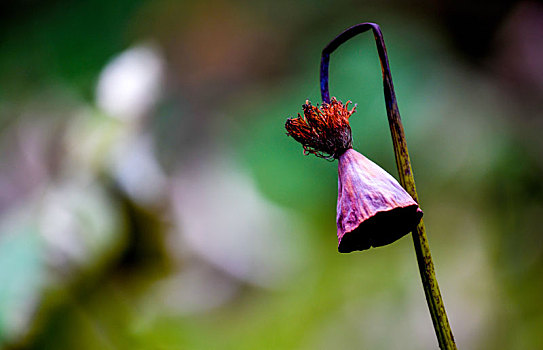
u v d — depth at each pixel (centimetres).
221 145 357
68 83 395
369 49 381
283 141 356
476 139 370
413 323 324
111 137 232
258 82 454
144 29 461
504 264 350
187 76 453
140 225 232
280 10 468
